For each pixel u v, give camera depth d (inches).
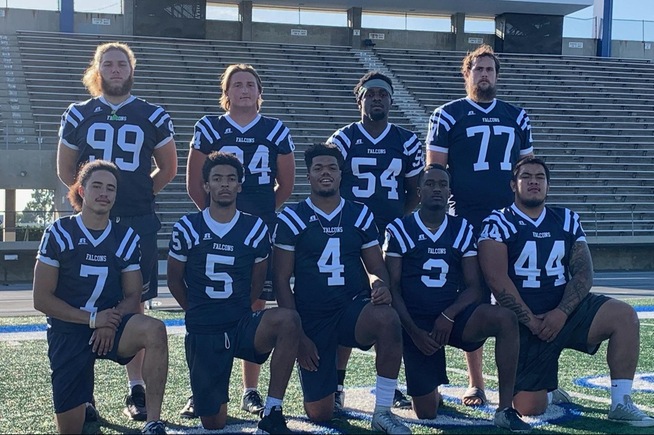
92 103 177.9
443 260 167.9
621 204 735.1
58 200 623.2
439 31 960.3
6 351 250.4
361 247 166.4
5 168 611.5
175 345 264.8
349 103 802.8
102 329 146.6
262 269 163.9
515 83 889.5
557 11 947.3
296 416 169.6
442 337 162.1
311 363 159.0
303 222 163.2
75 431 150.8
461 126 186.1
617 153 795.4
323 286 162.7
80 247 150.6
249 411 175.3
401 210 189.5
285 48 885.2
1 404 177.9
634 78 932.6
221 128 183.5
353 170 186.2
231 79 183.9
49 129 673.6
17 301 433.4
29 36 798.5
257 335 152.8
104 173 151.3
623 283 556.4
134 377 173.2
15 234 618.8
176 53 828.6
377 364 154.3
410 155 189.9
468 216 186.5
